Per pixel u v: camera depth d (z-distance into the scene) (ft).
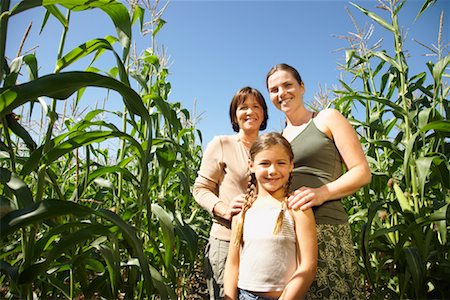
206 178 8.35
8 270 4.66
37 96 4.05
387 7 9.79
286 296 5.62
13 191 4.25
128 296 7.09
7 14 4.61
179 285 11.07
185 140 11.98
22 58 5.51
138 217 7.07
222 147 8.43
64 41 5.62
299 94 7.63
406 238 7.22
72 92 4.30
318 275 6.22
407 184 8.30
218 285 7.79
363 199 11.73
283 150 6.45
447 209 6.82
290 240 6.03
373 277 9.73
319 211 6.48
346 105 11.53
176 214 9.27
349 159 6.50
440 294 8.01
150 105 9.32
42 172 4.93
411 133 8.91
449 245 7.65
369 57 11.55
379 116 10.71
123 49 5.56
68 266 6.18
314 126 6.93
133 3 8.80
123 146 8.11
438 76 8.59
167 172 8.75
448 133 7.80
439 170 7.79
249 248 6.24
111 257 5.18
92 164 8.48
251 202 6.88
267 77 7.95
